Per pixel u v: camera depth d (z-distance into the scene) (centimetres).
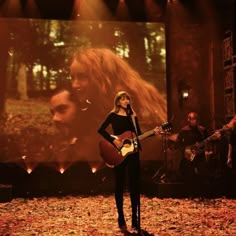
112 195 746
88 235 430
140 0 812
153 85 812
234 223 481
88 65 794
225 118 830
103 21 801
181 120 829
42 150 782
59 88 787
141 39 810
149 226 471
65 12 794
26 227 470
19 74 778
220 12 843
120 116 450
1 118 771
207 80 841
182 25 837
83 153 791
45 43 785
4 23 777
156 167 803
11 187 668
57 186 784
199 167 704
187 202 636
